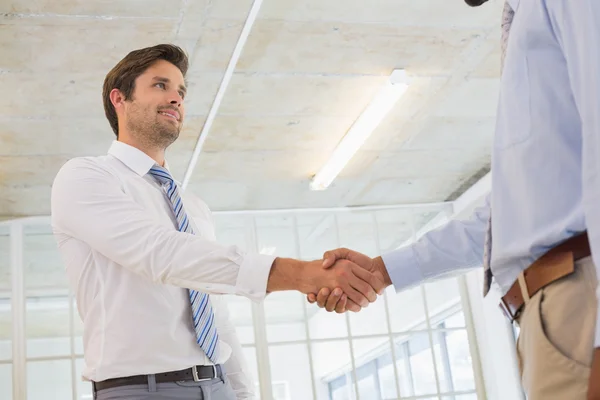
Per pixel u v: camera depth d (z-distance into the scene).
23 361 6.00
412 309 7.04
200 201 2.15
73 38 3.83
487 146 6.02
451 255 1.59
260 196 6.62
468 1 1.19
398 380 6.64
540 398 0.93
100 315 1.69
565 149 0.96
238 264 1.58
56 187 1.74
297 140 5.48
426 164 6.30
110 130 4.95
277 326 6.65
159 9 3.66
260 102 4.80
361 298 1.68
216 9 3.70
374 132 5.57
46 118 4.68
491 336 6.66
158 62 2.02
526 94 1.00
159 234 1.61
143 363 1.64
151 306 1.68
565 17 0.92
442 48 4.38
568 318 0.92
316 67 4.43
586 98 0.86
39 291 6.23
